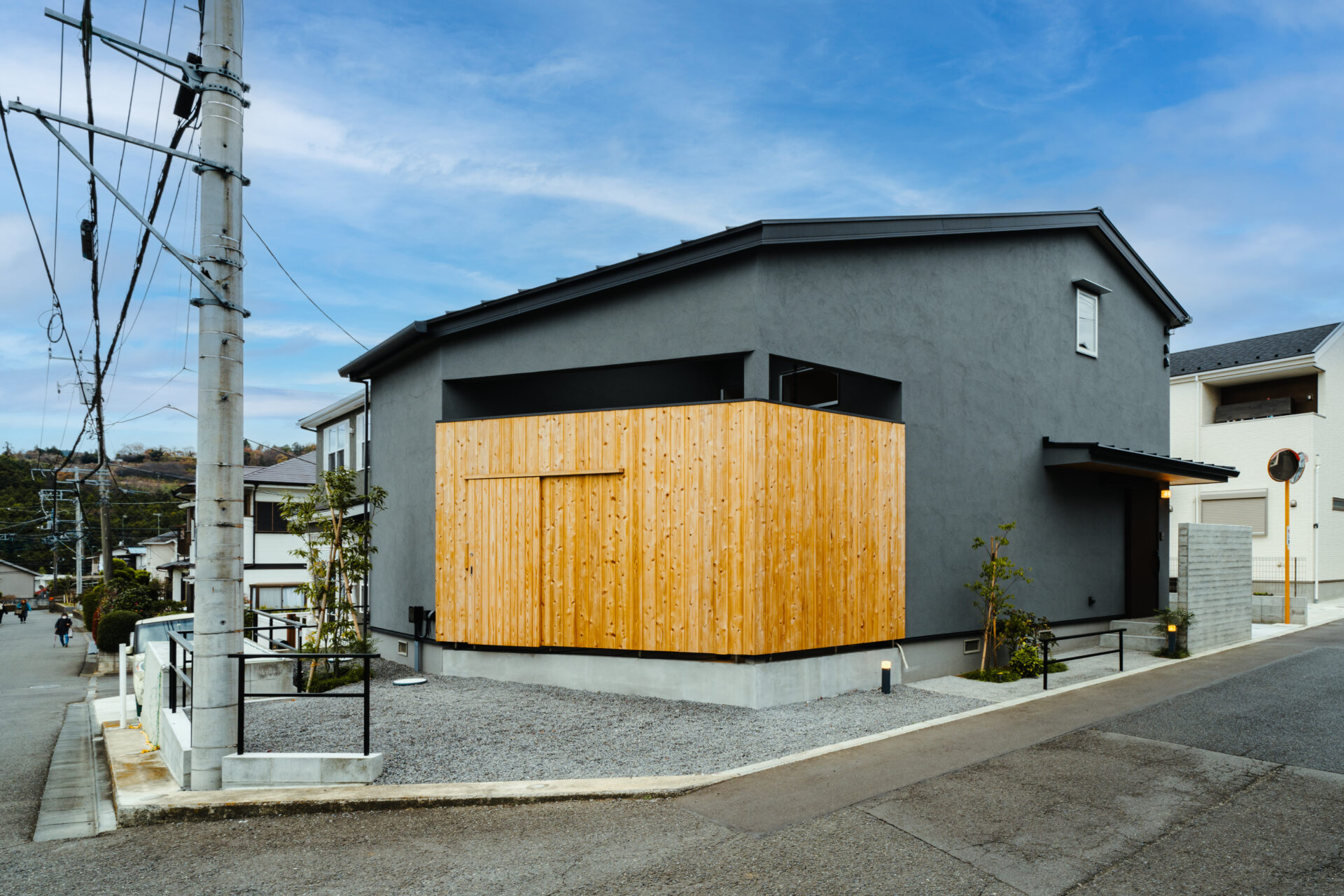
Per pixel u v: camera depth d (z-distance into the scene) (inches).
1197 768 253.4
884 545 396.2
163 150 246.5
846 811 217.2
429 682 400.5
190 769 241.6
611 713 327.9
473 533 407.8
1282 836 199.8
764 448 343.0
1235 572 543.2
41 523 2207.2
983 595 427.2
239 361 257.3
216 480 249.1
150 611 975.6
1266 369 891.4
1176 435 973.2
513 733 297.9
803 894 169.2
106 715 417.4
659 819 214.1
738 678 338.0
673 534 356.2
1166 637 490.3
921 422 422.9
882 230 398.0
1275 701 347.6
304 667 445.4
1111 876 177.2
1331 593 856.9
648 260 373.4
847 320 388.8
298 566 1043.3
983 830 203.3
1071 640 504.4
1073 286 538.9
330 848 199.9
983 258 468.4
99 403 612.1
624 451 371.2
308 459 1183.6
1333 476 876.0
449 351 440.8
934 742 283.9
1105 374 565.3
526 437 397.1
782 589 346.6
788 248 365.7
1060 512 507.5
